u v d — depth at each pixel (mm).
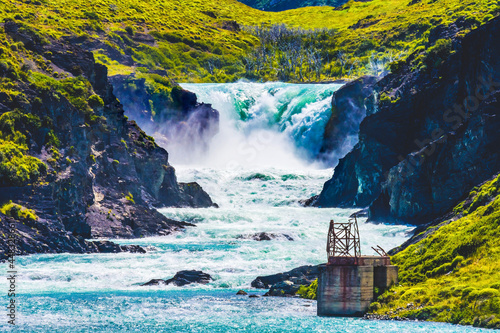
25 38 105688
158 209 113750
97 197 98125
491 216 51531
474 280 46281
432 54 115500
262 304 54406
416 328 42031
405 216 98875
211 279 65750
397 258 54156
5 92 89625
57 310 51688
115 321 48156
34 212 82125
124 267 70750
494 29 103500
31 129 89375
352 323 44469
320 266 47656
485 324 41594
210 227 103625
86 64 108625
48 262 72500
